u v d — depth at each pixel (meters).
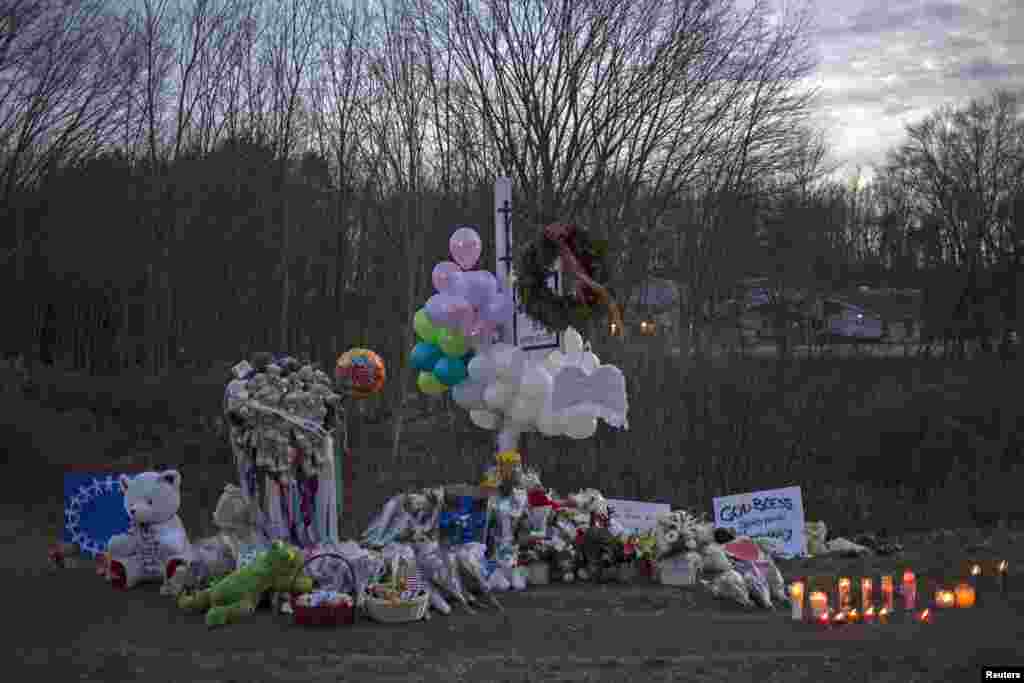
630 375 20.14
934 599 10.42
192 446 20.92
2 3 24.64
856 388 22.91
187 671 7.77
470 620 9.54
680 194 26.30
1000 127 50.31
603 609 10.02
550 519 11.87
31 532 14.84
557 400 11.75
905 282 46.12
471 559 10.34
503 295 12.24
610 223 24.89
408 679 7.57
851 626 9.30
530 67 25.64
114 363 29.86
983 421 22.16
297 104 26.75
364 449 20.00
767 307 26.14
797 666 7.90
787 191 27.73
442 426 22.75
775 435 19.97
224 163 27.44
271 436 10.48
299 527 10.68
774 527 12.87
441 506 11.45
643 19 25.69
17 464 18.81
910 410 21.67
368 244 27.25
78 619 9.50
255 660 8.09
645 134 25.94
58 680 7.53
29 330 28.55
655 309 25.91
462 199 25.41
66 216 28.03
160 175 27.45
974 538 14.64
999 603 10.22
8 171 26.88
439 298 12.04
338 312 26.20
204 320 27.44
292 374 10.85
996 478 19.73
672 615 9.78
